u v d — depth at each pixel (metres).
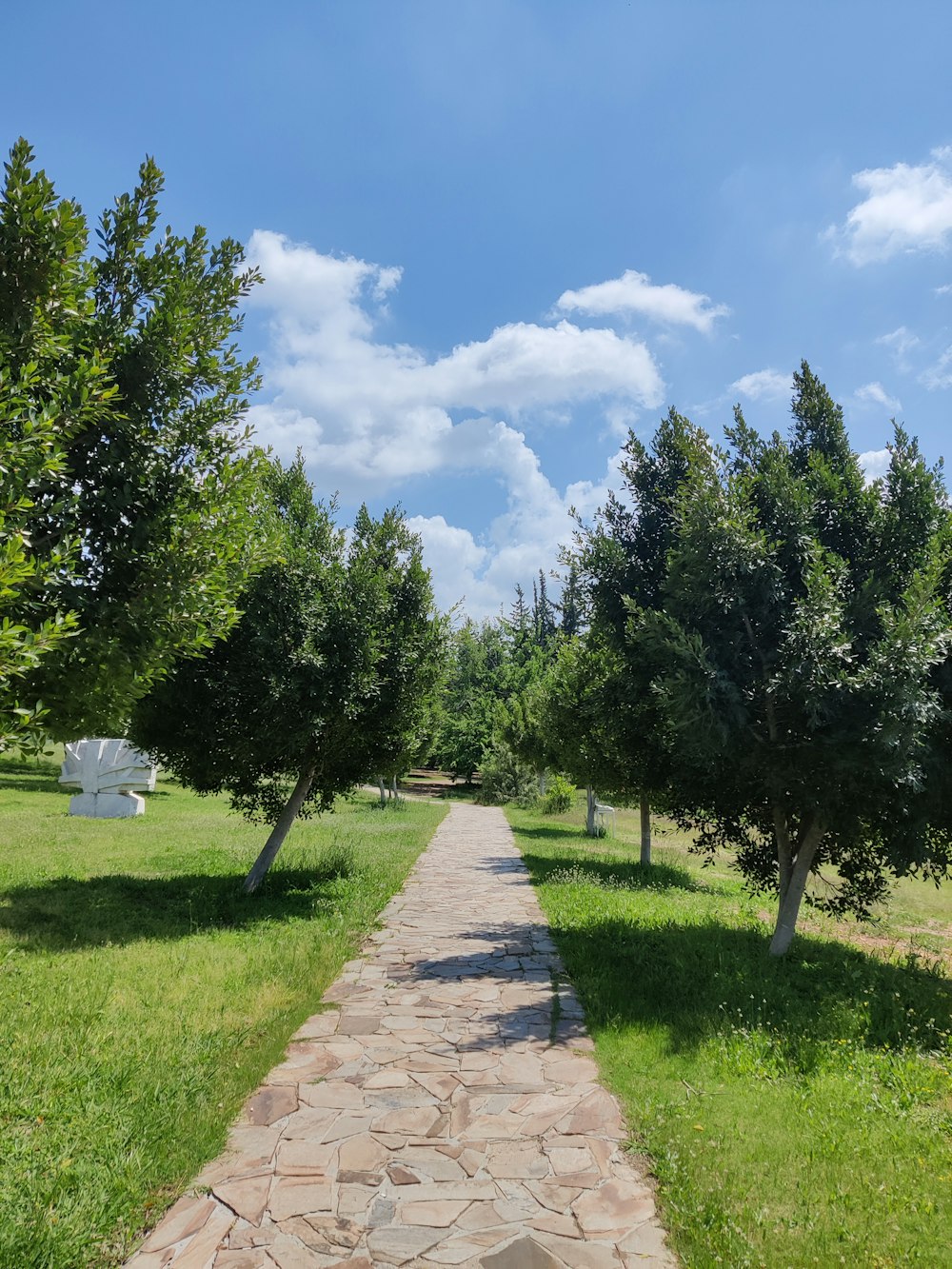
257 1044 6.07
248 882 12.20
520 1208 4.03
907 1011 7.51
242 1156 4.51
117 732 8.14
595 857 20.08
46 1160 4.21
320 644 11.48
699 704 8.26
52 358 6.23
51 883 11.51
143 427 7.34
